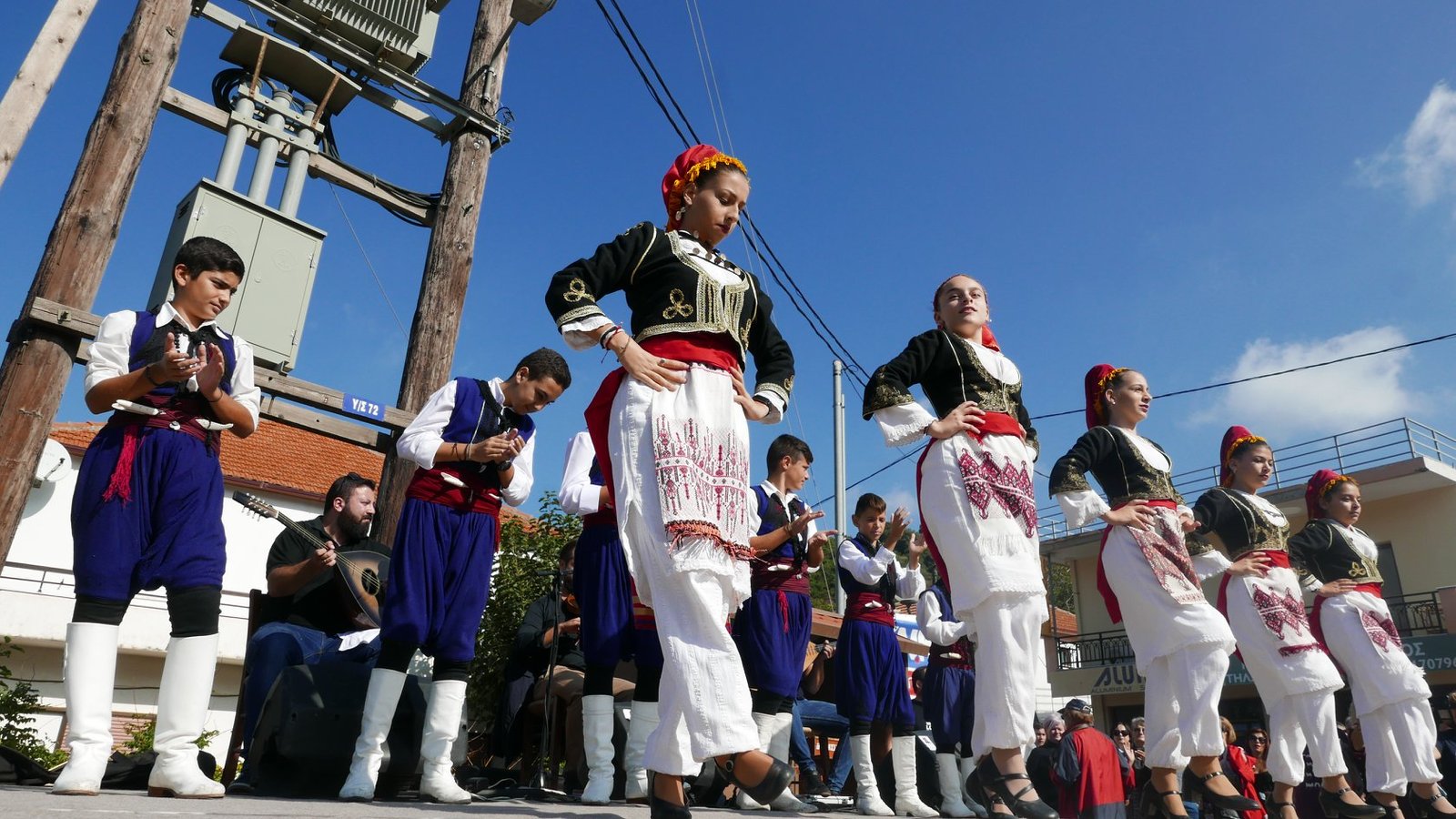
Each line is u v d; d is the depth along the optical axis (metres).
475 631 3.73
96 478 2.83
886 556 5.49
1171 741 4.00
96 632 2.74
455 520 3.74
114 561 2.78
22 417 5.19
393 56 7.51
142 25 6.09
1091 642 23.02
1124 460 4.27
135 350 2.95
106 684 2.75
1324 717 4.69
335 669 3.80
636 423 2.32
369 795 3.38
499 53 8.20
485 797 4.24
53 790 2.71
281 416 6.23
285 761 3.56
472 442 3.87
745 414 2.50
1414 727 5.18
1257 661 4.79
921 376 3.46
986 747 3.05
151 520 2.88
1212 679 3.90
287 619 4.83
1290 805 4.79
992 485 3.19
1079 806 6.80
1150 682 4.12
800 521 4.73
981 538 3.12
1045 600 3.16
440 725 3.57
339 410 6.47
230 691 16.86
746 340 2.59
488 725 8.52
